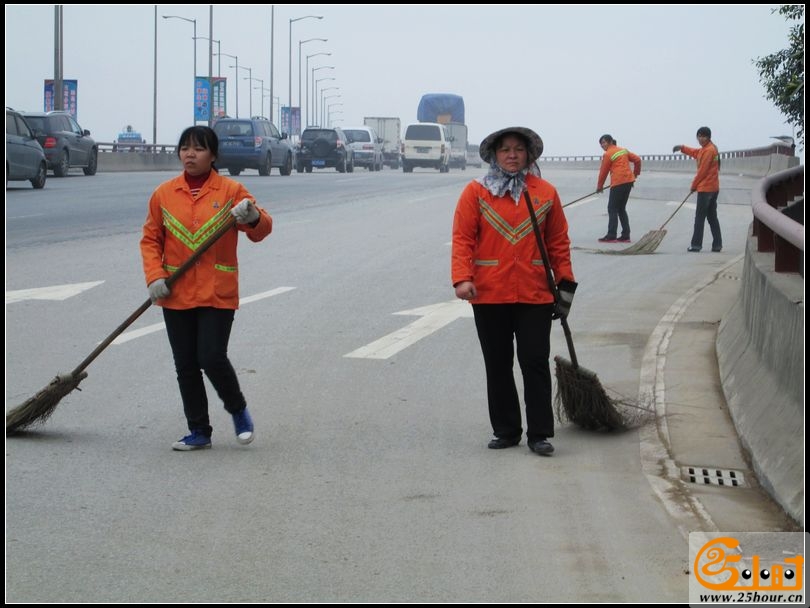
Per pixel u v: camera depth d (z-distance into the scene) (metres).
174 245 7.02
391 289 13.63
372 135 63.16
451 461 6.94
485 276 7.13
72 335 10.50
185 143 6.98
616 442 7.43
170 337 7.10
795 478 5.95
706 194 18.05
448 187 35.31
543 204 7.17
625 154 19.39
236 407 7.16
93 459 6.81
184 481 6.41
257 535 5.52
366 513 5.89
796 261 7.86
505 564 5.18
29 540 5.37
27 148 28.66
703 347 9.90
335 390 8.78
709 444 7.23
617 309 12.29
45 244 16.83
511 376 7.30
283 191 31.66
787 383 6.70
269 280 14.23
